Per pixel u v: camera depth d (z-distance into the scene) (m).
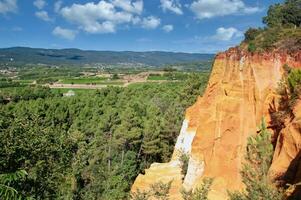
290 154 19.94
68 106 106.31
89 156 63.41
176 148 39.75
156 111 90.38
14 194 12.62
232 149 27.30
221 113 29.09
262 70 27.69
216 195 26.02
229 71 30.30
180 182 32.44
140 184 33.97
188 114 40.72
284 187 18.58
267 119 26.20
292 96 22.23
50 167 26.05
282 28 31.81
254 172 19.41
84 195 50.28
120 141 66.75
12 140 22.70
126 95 127.19
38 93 147.38
